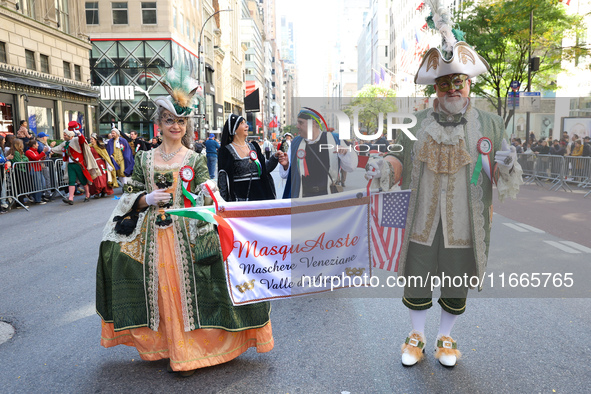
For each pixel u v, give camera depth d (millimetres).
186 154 3002
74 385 2838
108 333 2986
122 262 2904
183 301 2820
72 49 23375
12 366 3100
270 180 4863
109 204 10977
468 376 2859
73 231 7691
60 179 12195
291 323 3773
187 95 2971
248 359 3146
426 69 2785
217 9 55125
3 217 9188
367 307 4117
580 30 16953
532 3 15984
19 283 4930
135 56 35938
